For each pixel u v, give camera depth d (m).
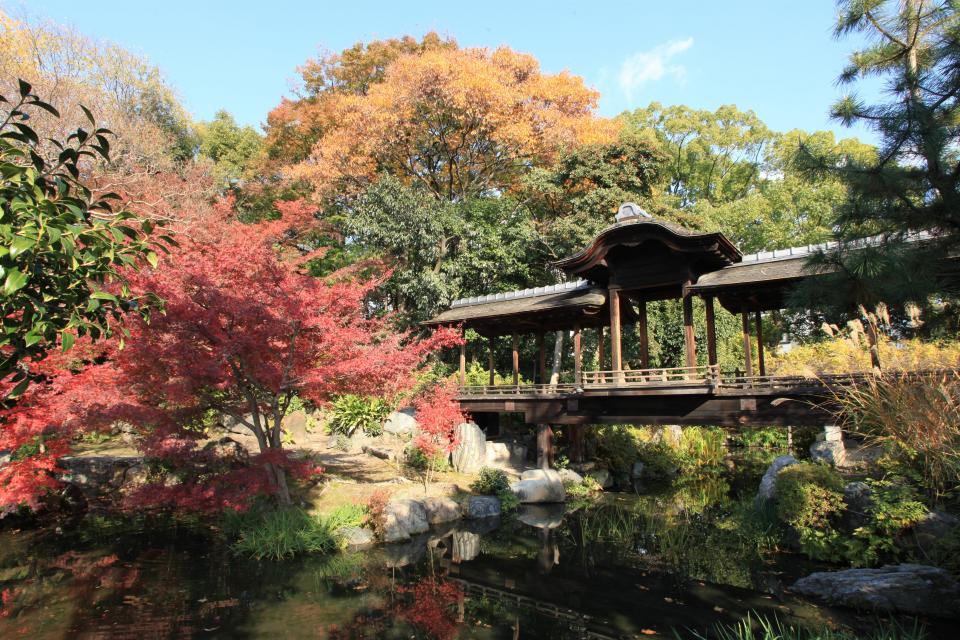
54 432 11.88
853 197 8.29
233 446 14.56
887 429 7.27
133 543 11.14
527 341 25.92
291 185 29.67
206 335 10.21
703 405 14.00
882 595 7.39
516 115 26.64
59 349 9.91
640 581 9.18
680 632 7.12
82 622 7.41
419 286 23.70
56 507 13.16
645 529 12.77
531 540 11.97
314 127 32.22
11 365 3.16
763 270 14.25
